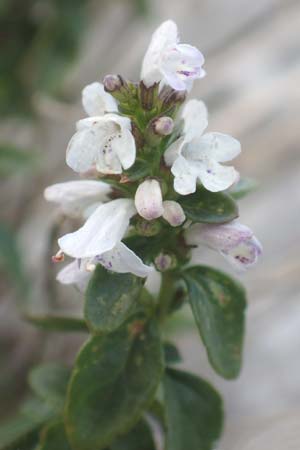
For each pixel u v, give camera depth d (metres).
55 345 0.21
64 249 0.11
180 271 0.12
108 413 0.12
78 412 0.12
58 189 0.12
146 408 0.12
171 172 0.11
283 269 0.21
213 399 0.12
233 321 0.12
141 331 0.12
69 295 0.21
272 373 0.21
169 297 0.12
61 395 0.13
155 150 0.11
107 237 0.11
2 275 0.24
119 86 0.11
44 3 0.25
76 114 0.25
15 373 0.21
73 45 0.25
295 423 0.19
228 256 0.12
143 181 0.11
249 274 0.22
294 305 0.22
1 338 0.22
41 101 0.25
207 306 0.12
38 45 0.25
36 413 0.14
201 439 0.12
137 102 0.11
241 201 0.25
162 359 0.12
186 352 0.22
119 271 0.11
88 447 0.12
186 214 0.11
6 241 0.21
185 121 0.11
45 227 0.24
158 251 0.12
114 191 0.12
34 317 0.13
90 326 0.11
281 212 0.25
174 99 0.11
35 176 0.25
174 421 0.12
